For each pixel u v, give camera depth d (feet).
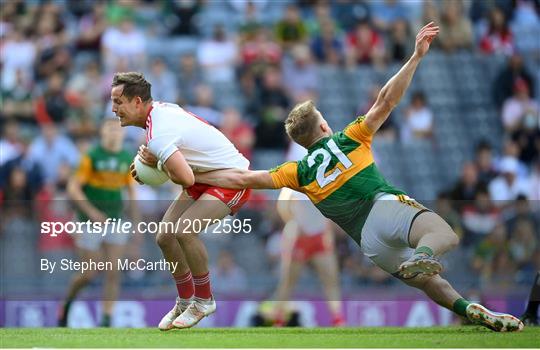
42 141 162.91
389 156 178.19
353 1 198.90
